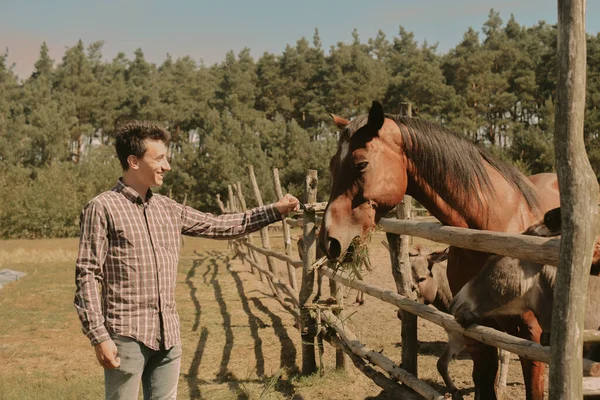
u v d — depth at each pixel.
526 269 2.37
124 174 2.56
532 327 2.89
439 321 3.04
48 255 19.59
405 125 3.12
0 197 33.56
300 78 77.69
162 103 69.88
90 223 2.37
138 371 2.41
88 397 4.72
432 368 5.24
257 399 4.59
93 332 2.25
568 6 1.68
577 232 1.68
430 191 3.10
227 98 68.12
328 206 3.00
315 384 4.85
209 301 9.62
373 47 106.56
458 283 3.31
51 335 7.30
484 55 55.91
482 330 2.64
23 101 71.38
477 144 3.39
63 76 81.81
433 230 3.04
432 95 53.75
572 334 1.69
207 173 44.84
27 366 5.84
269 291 10.53
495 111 55.38
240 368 5.55
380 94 65.94
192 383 5.14
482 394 3.26
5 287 11.87
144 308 2.42
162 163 2.55
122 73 94.94
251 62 91.25
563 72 1.70
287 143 46.19
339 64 71.62
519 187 3.34
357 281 4.46
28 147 56.34
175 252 2.62
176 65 94.12
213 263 16.06
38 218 33.19
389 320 7.36
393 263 3.76
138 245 2.43
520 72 55.62
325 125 70.25
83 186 37.66
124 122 2.57
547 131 40.81
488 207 3.08
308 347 5.09
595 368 1.94
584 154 1.70
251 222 2.96
